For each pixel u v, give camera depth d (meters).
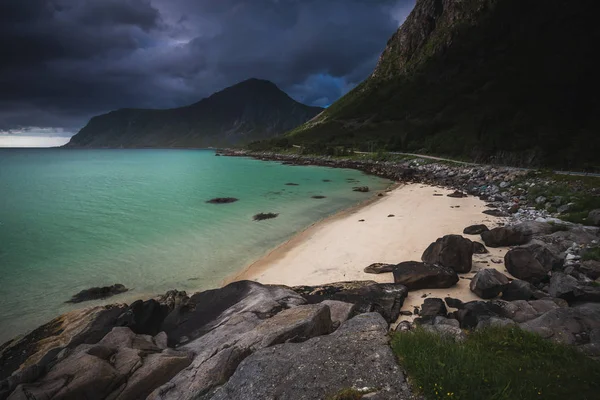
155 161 133.62
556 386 5.07
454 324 9.37
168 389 7.06
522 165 49.34
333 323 9.48
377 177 62.62
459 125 118.75
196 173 73.81
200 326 10.58
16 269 17.09
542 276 12.90
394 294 11.99
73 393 6.71
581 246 15.35
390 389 5.18
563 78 132.25
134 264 17.70
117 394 7.06
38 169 89.00
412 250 17.95
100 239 22.06
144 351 8.53
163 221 27.08
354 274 15.23
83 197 39.88
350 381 5.49
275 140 181.25
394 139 116.69
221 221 26.89
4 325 11.91
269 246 20.36
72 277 16.09
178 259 18.36
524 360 5.96
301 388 5.48
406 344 6.33
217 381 6.95
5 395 6.71
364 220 25.36
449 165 59.50
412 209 28.84
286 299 11.43
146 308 11.46
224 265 17.47
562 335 7.33
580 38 166.75
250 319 10.05
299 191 44.19
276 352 6.64
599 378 5.20
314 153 117.62
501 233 17.66
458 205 29.97
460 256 14.52
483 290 11.90
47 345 9.84
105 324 10.62
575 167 42.69
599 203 22.27
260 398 5.43
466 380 5.05
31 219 28.00
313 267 16.39
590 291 10.50
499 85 160.62
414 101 189.00
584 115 80.44
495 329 7.48
